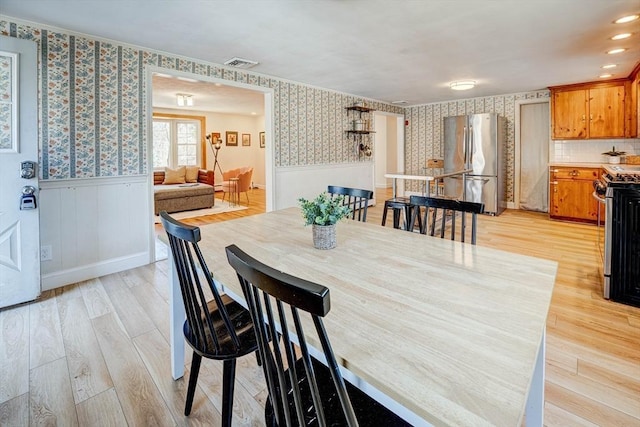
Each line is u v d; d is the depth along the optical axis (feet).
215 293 4.04
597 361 6.34
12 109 8.43
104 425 4.96
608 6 8.52
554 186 17.88
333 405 3.34
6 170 8.44
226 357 4.23
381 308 3.37
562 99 17.84
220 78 13.79
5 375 6.02
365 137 21.91
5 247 8.55
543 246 13.37
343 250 5.31
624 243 8.48
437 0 8.11
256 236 6.20
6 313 8.34
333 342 2.78
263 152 34.14
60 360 6.48
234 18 9.04
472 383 2.28
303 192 17.97
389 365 2.48
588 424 4.87
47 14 8.79
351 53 12.14
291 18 9.05
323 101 18.71
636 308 8.36
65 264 10.14
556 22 9.47
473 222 5.84
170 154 29.12
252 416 5.15
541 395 4.01
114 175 11.01
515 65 13.87
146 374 6.10
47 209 9.76
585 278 10.23
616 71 14.97
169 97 22.93
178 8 8.44
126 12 8.66
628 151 17.17
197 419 5.09
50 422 4.99
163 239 5.62
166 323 7.91
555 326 7.59
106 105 10.73
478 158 19.67
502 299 3.55
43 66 9.53
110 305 8.82
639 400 5.33
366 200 8.23
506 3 8.31
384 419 3.15
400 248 5.41
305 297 2.26
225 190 26.30
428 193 14.70
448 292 3.73
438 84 17.58
